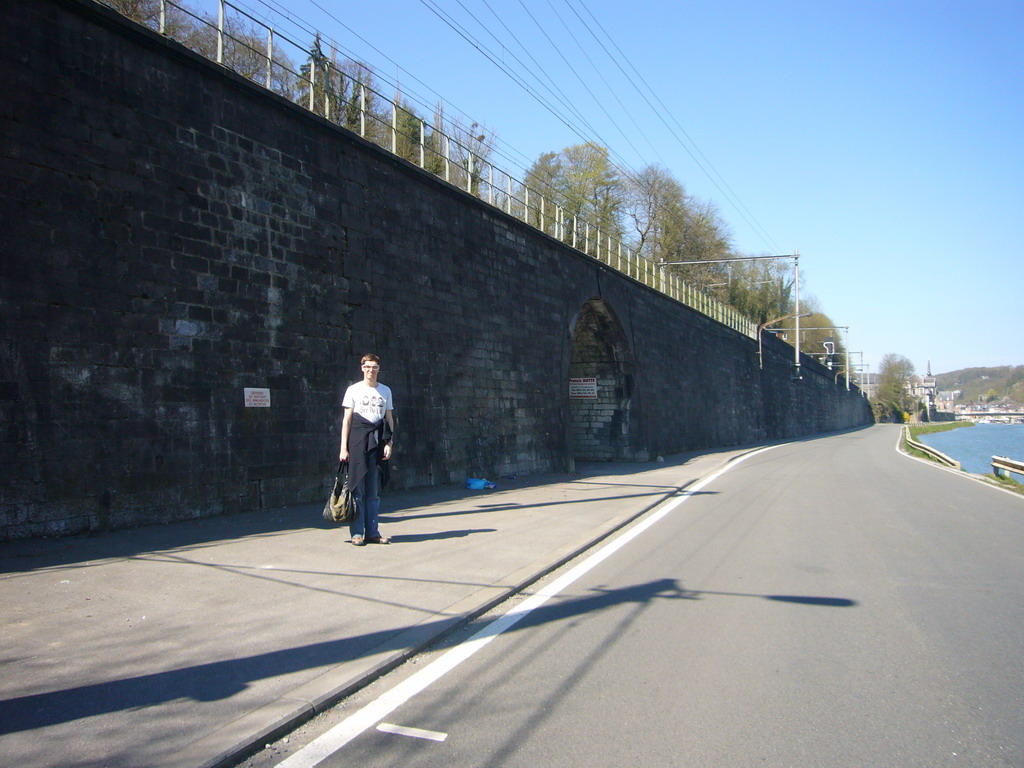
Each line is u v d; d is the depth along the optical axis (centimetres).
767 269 7344
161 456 867
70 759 322
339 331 1174
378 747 354
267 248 1041
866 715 399
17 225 741
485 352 1636
